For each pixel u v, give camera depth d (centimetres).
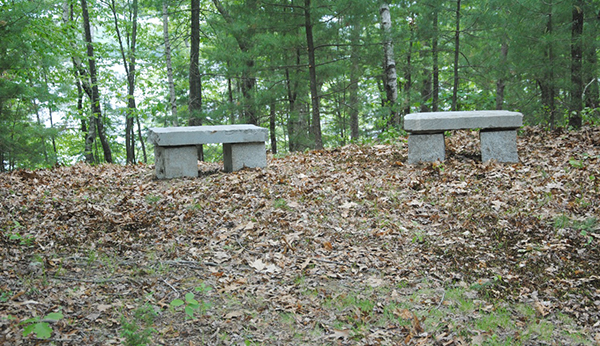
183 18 1959
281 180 705
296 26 1137
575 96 1016
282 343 348
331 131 2311
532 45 1147
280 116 1780
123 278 436
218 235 540
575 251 461
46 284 409
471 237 512
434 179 689
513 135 755
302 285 432
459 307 394
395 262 475
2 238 502
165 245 517
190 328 361
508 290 414
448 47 1521
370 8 1141
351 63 1374
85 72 1631
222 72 1407
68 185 739
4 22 1079
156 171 786
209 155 1950
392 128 1179
